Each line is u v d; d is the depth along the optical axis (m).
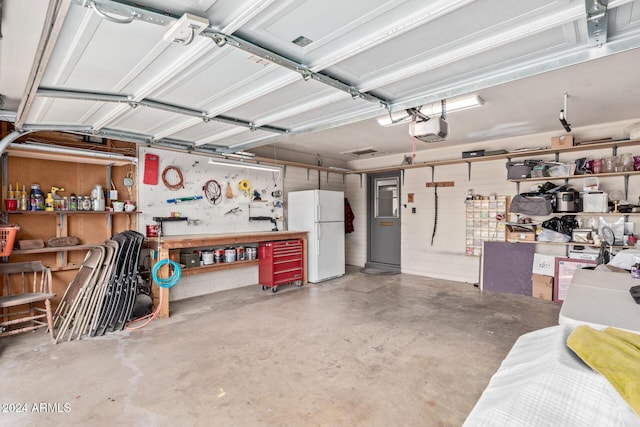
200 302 4.71
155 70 2.31
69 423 2.03
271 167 5.54
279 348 3.13
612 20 1.90
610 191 4.66
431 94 2.87
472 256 5.89
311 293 5.21
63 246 3.82
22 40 1.89
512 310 4.31
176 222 4.89
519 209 5.09
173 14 1.73
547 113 4.14
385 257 7.35
